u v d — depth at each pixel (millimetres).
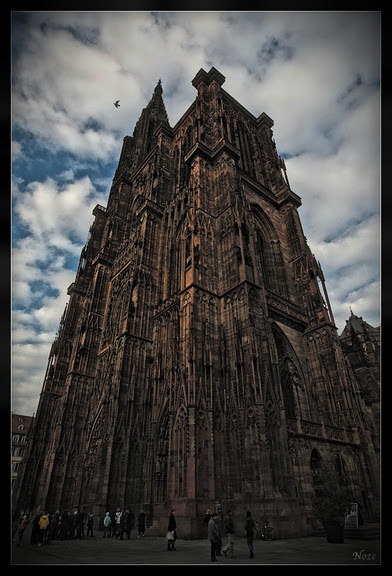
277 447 27062
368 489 33250
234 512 25672
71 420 50938
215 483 26500
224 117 55938
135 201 68812
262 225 53625
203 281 36188
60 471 47125
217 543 15719
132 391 38906
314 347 43000
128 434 36344
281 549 18672
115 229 72188
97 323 60562
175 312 40125
